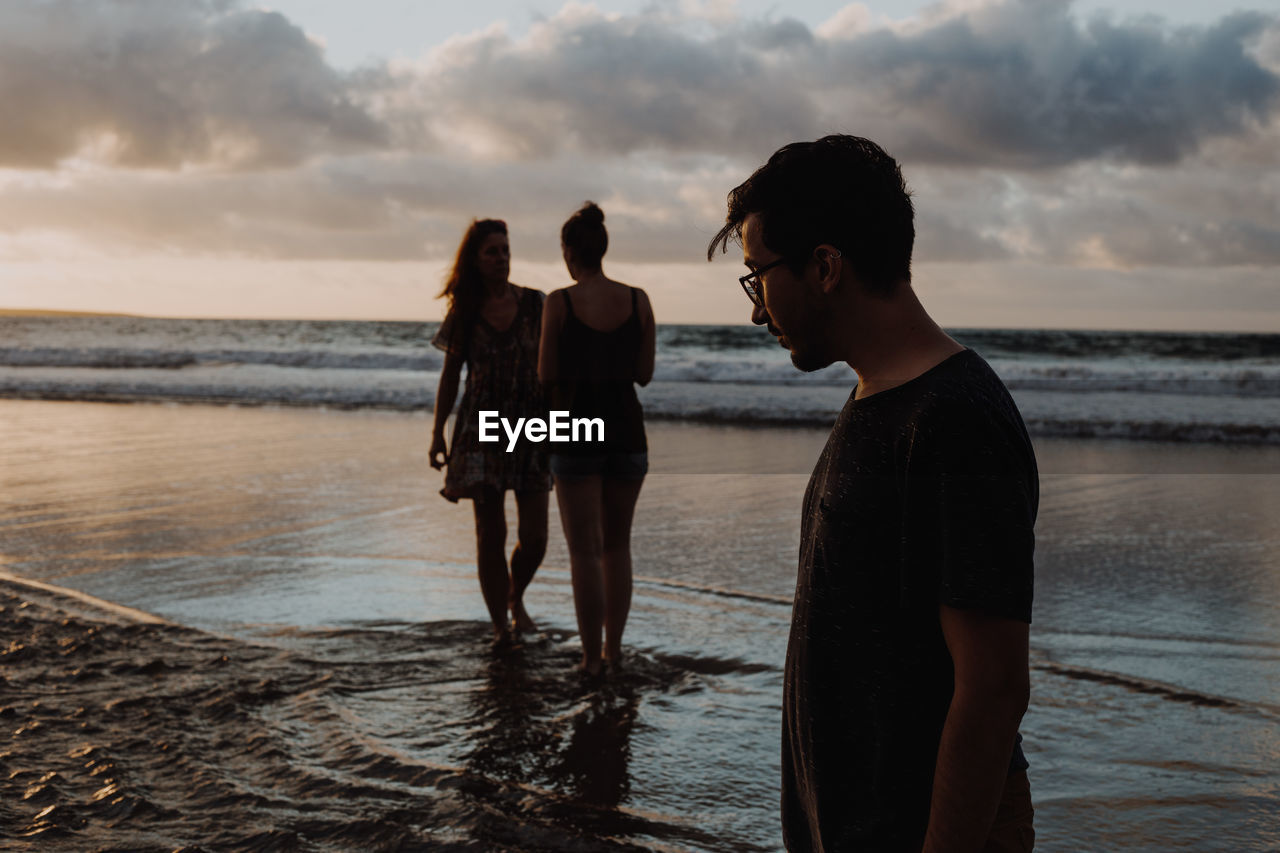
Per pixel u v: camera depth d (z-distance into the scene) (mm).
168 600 4793
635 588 5051
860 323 1158
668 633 4316
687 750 3092
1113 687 3545
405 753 3064
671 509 7316
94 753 2922
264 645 4074
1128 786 2777
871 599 1103
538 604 4844
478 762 2998
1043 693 3500
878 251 1132
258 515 6918
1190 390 16625
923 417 1039
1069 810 2641
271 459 9766
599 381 3770
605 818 2613
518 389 4176
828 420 13469
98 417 14070
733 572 5387
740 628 4379
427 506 7273
